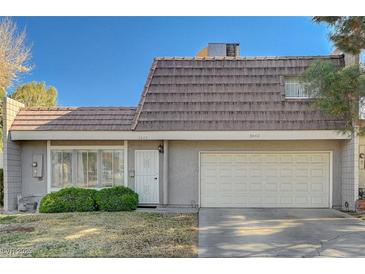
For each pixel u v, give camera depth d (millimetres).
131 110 14938
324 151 14414
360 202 12992
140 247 8156
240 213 12844
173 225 10570
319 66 9727
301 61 15258
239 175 14617
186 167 14625
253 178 14570
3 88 23219
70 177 14961
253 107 14234
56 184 14969
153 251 7836
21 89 26172
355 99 9398
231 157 14664
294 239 8852
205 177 14672
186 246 8242
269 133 13664
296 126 13672
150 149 14828
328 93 9445
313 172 14500
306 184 14500
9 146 14250
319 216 12219
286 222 11062
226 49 19391
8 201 14148
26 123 14453
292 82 14867
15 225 10734
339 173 14344
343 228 10125
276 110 14109
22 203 14094
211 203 14609
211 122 13945
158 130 13938
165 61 15602
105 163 14977
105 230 9898
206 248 8078
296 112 14016
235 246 8234
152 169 14805
